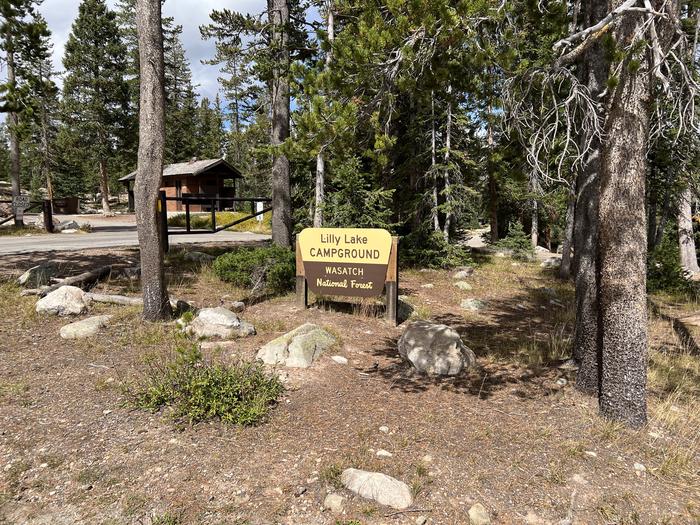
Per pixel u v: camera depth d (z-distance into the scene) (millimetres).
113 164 39375
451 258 15766
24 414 4055
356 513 2961
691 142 9102
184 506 2953
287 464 3496
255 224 26391
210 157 58000
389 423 4305
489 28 4719
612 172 4316
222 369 4699
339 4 7895
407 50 4336
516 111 4961
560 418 4547
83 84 35750
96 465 3357
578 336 6215
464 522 2926
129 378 4895
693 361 7141
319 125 4816
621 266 4320
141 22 6641
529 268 18625
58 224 22078
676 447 4047
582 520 2992
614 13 3711
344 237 8375
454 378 5688
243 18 11445
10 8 8117
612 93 4238
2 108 8703
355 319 8383
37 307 7176
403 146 17016
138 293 8852
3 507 2875
